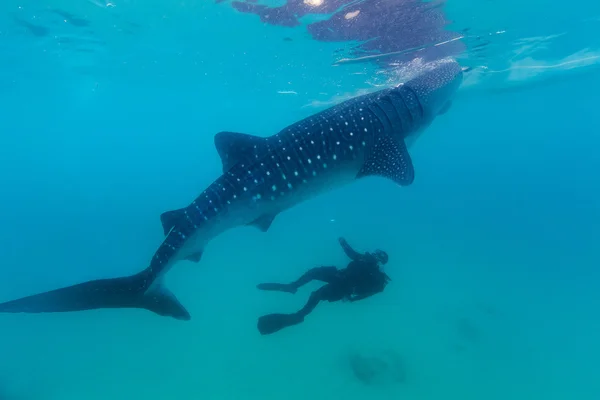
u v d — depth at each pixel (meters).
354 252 8.83
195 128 59.06
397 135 6.45
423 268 22.22
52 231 35.06
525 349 13.95
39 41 16.47
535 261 22.94
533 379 12.45
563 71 22.23
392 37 13.14
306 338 14.87
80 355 14.82
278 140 5.55
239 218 5.39
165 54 18.08
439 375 12.66
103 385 13.11
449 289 19.00
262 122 46.25
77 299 4.71
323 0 10.67
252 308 17.64
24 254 27.83
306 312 8.26
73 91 29.22
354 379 12.50
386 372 12.46
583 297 17.73
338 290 8.54
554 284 19.44
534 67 19.58
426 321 15.77
